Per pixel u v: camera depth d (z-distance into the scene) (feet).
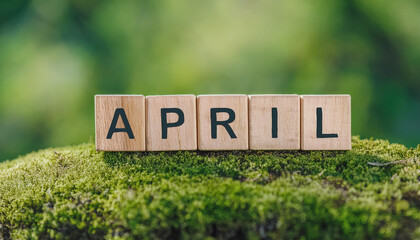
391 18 3.86
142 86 3.94
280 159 1.34
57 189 1.27
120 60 3.92
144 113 1.36
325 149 1.36
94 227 1.21
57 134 3.87
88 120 3.88
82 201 1.24
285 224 1.15
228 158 1.35
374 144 1.43
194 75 3.92
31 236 1.22
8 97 3.82
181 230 1.17
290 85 3.91
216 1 3.94
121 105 1.36
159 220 1.17
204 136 1.36
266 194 1.18
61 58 3.80
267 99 1.36
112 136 1.36
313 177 1.26
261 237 1.16
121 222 1.19
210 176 1.26
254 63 3.91
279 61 3.91
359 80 3.88
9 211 1.26
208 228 1.17
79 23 3.98
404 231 1.15
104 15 3.90
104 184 1.27
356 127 3.85
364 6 3.89
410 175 1.26
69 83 3.80
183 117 1.36
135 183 1.26
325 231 1.15
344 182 1.24
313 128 1.36
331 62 3.97
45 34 3.89
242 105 1.36
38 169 1.36
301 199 1.17
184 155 1.37
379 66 4.03
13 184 1.31
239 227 1.17
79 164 1.35
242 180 1.26
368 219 1.15
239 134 1.36
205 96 1.36
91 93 3.87
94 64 3.87
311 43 3.90
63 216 1.22
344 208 1.16
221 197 1.18
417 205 1.19
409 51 3.94
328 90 3.90
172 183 1.23
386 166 1.30
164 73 3.94
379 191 1.21
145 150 1.36
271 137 1.36
